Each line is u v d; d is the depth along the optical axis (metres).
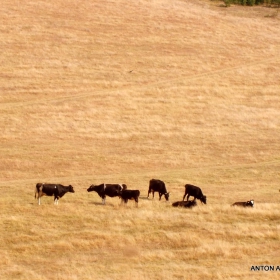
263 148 53.34
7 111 59.22
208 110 63.34
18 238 28.70
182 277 24.70
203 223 30.80
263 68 77.75
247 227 30.11
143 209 33.38
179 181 43.28
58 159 48.16
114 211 32.84
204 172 46.47
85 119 58.38
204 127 58.22
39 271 25.42
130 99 64.81
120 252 27.48
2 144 51.12
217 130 57.44
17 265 26.00
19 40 77.50
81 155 49.34
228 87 70.81
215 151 52.03
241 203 34.47
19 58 72.75
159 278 24.53
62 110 60.38
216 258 26.80
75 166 47.06
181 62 77.25
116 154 50.06
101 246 28.02
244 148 53.09
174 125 58.31
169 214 32.12
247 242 28.62
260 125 59.47
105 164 47.81
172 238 28.55
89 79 69.56
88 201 35.69
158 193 39.19
